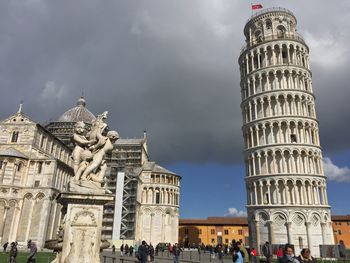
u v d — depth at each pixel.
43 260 33.62
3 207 62.56
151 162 116.69
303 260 11.49
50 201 65.56
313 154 61.56
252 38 75.62
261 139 65.25
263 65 69.81
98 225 9.59
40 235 61.81
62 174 74.38
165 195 104.31
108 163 108.44
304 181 58.91
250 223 62.94
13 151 67.00
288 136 62.69
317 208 57.34
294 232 56.19
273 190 59.97
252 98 69.06
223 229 119.94
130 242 84.81
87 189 9.78
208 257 53.62
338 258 46.06
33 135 70.38
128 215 92.00
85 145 10.64
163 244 90.62
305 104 65.62
